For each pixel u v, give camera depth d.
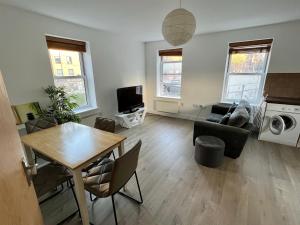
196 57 4.11
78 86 3.46
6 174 0.60
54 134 1.86
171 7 2.26
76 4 2.13
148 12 2.45
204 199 1.83
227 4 2.17
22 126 2.40
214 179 2.15
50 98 2.70
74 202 1.83
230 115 2.74
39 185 1.46
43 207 1.75
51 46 2.75
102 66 3.65
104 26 3.17
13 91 2.34
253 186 2.01
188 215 1.63
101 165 1.75
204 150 2.34
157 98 5.07
